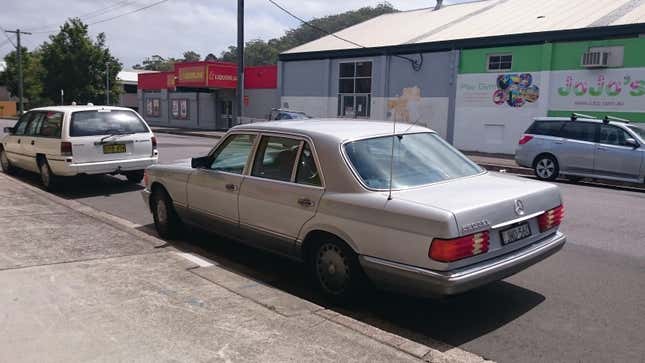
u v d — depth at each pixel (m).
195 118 42.03
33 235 6.40
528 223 4.62
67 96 48.72
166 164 6.96
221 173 5.80
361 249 4.41
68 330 3.77
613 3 22.33
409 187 4.58
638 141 12.74
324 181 4.74
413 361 3.45
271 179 5.23
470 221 4.03
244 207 5.50
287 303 4.39
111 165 10.49
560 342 4.17
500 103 22.56
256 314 4.12
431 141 5.43
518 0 27.83
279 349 3.55
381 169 4.69
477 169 5.37
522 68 21.77
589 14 21.61
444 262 3.93
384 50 26.42
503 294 5.18
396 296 5.12
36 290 4.53
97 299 4.35
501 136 22.67
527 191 4.66
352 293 4.60
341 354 3.50
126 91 70.12
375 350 3.57
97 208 9.11
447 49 24.03
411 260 4.09
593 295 5.16
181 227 6.93
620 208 9.64
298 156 5.05
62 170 10.12
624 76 19.11
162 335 3.72
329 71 29.50
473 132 23.56
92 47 48.88
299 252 5.01
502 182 4.95
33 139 10.98
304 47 31.97
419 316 4.68
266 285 4.85
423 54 25.06
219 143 6.01
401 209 4.14
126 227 6.96
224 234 5.98
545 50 20.89
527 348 4.07
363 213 4.37
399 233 4.14
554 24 21.55
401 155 4.95
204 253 6.49
